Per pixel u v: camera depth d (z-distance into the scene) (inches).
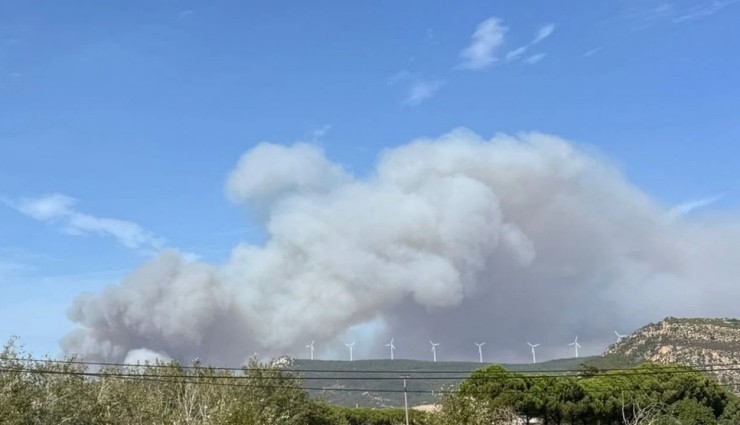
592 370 4734.3
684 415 4343.0
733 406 4621.1
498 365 3919.8
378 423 4542.3
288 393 2797.7
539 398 3868.1
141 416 2188.7
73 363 2012.8
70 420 1852.9
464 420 2522.1
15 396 1733.5
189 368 2741.1
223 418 2135.8
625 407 4188.0
